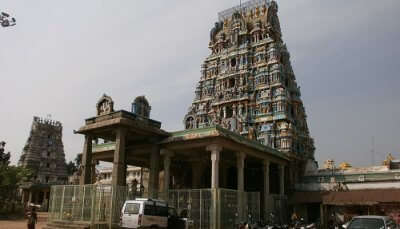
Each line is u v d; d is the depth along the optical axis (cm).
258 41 6606
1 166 6378
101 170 8425
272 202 4681
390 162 4916
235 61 6762
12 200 6575
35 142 9456
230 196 3566
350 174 5050
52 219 3509
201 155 4700
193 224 3325
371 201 4297
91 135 3800
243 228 3297
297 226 3853
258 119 5972
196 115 6669
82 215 3189
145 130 3662
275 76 6075
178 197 3559
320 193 4875
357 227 1966
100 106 3853
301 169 5709
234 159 4947
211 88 6844
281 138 5606
